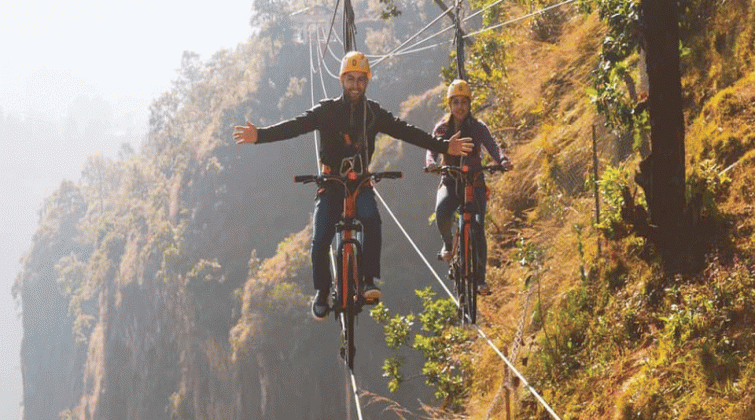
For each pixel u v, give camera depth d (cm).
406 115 11619
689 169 873
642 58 1060
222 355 12694
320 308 657
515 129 1595
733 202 807
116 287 16700
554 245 1097
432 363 1286
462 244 815
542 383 915
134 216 16988
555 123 1428
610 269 909
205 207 14975
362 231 632
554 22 1744
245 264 13775
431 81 13300
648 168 824
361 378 9069
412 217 10044
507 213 1415
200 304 13388
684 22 931
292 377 10206
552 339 944
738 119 866
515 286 1200
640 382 740
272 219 14225
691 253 803
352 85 630
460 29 1313
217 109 16800
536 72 1622
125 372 15800
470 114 838
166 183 16450
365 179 630
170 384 14200
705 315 734
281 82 16275
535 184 1345
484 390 1112
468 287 815
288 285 10694
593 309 911
